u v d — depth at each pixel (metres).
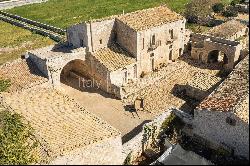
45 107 40.84
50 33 74.62
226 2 79.50
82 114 39.56
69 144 33.25
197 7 75.19
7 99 42.16
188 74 53.66
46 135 34.88
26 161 32.06
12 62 51.75
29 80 48.12
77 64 54.53
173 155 35.31
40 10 95.00
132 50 51.44
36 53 51.94
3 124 37.41
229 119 35.31
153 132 39.03
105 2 101.19
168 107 46.41
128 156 36.78
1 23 84.12
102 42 52.06
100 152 33.53
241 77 41.25
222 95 38.47
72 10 94.12
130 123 44.28
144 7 94.56
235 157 36.38
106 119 45.25
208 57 56.62
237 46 52.41
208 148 38.56
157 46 53.84
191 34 59.44
